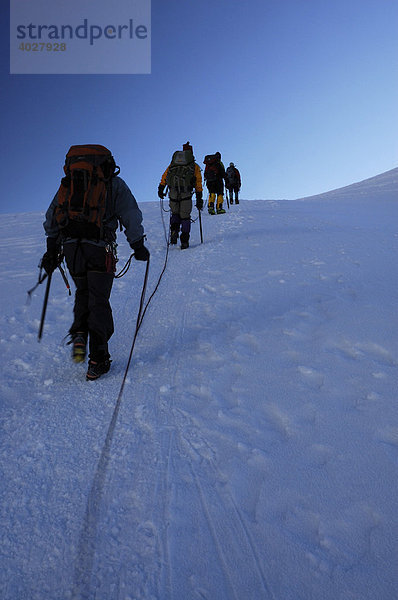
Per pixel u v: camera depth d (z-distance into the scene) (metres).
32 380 2.89
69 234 2.77
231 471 1.88
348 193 27.12
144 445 2.09
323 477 1.81
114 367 3.04
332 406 2.30
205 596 1.34
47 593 1.37
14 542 1.56
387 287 4.18
